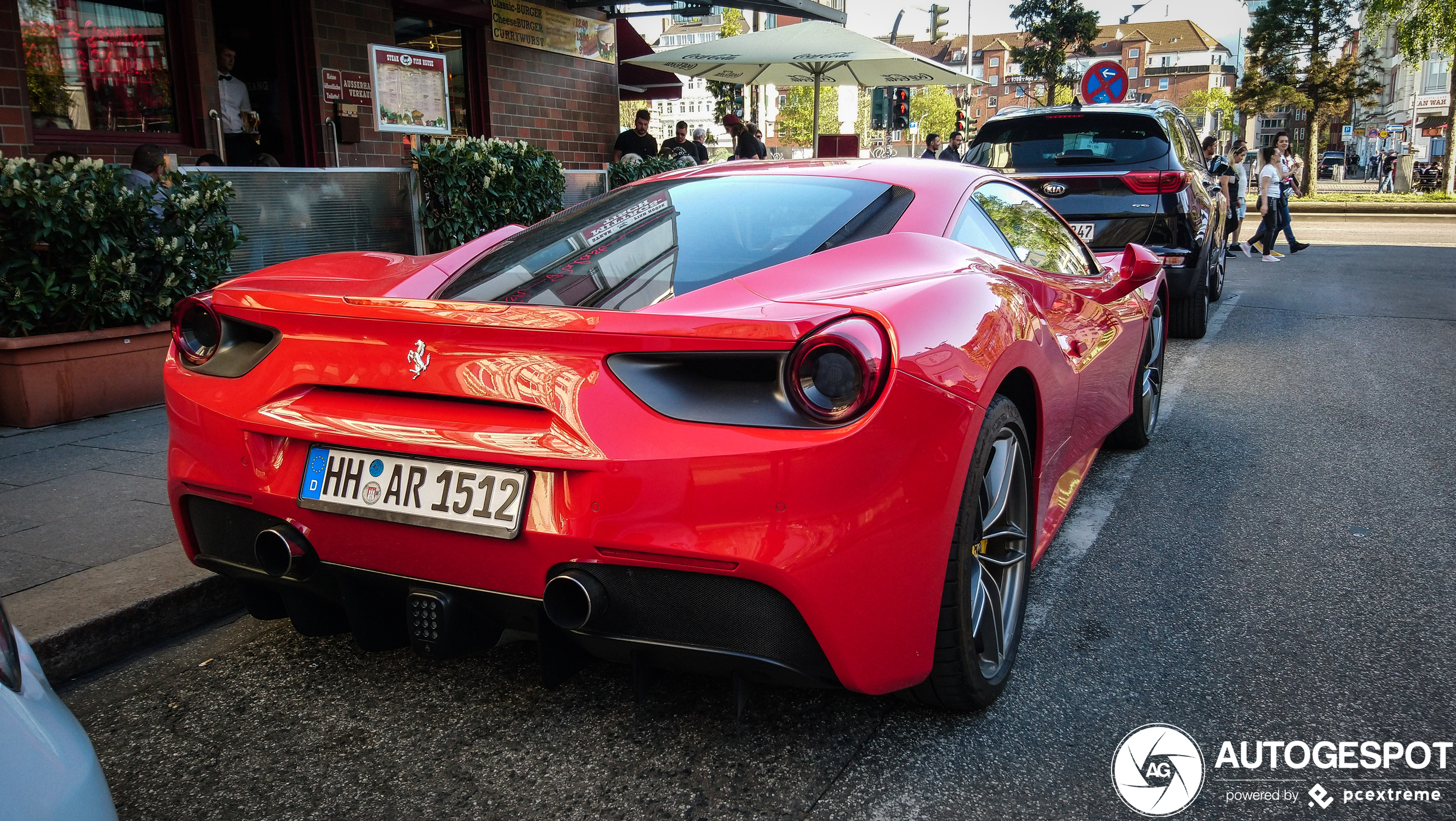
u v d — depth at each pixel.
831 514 1.65
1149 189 6.43
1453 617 2.66
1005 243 2.78
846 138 15.56
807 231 2.25
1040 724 2.15
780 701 2.25
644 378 1.72
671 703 2.25
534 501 1.76
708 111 88.38
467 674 2.41
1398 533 3.31
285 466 2.00
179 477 2.14
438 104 6.81
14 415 4.55
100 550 3.00
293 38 8.53
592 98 12.45
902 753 2.04
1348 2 45.25
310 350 1.98
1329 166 79.50
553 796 1.91
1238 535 3.33
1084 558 3.14
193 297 2.18
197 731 2.19
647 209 2.49
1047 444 2.55
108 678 2.45
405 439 1.84
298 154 8.78
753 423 1.65
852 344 1.64
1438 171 38.72
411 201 6.68
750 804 1.88
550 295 2.06
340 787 1.96
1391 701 2.23
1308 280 11.12
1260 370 6.19
